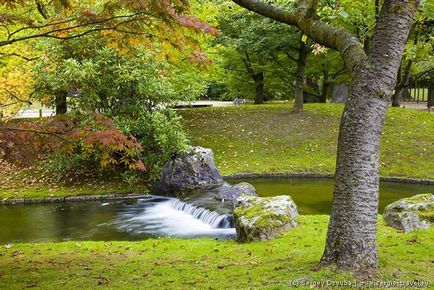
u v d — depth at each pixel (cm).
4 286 456
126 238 815
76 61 1098
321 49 764
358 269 387
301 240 598
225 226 845
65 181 1211
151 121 1180
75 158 1180
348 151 391
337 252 397
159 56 555
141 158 1192
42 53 1107
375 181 391
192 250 613
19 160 468
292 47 1667
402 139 1454
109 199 1116
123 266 537
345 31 425
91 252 624
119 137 497
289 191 1123
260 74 2098
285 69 1823
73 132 497
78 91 1160
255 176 1291
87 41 1108
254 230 631
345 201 394
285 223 650
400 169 1281
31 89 1115
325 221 700
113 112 1188
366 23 625
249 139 1517
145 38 536
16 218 966
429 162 1305
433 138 1448
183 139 1191
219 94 3569
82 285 451
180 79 1331
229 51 1878
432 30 908
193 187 1123
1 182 1209
